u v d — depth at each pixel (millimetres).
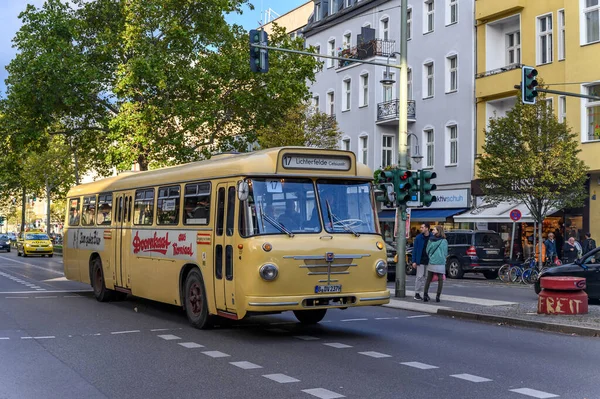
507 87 34812
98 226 18234
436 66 40344
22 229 78562
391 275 27656
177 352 10367
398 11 43719
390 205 18844
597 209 30297
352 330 12922
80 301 18188
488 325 13805
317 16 52938
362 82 46469
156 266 14594
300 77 35469
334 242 11555
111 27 35375
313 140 41469
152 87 32906
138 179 16078
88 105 35000
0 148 36312
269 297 11031
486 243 30125
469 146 37719
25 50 33500
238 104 34750
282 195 11531
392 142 44969
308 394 7594
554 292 14523
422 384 8094
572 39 30797
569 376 8586
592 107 30172
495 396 7492
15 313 15375
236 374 8711
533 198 28641
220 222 12117
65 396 7570
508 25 36531
